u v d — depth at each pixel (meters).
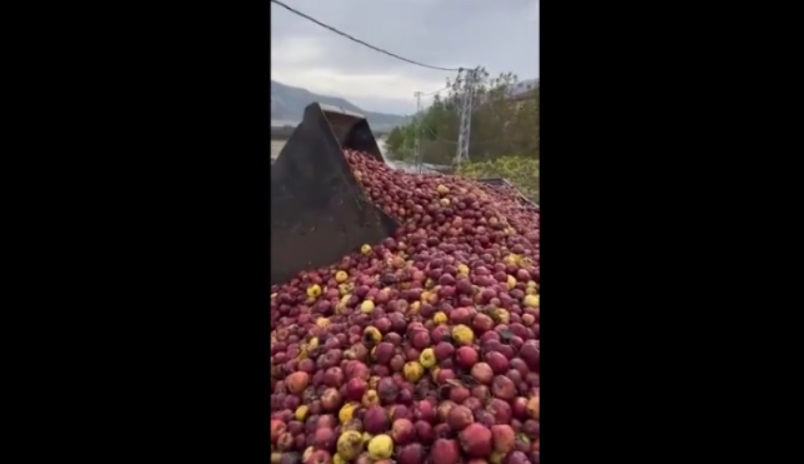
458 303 1.35
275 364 1.34
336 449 1.20
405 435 1.17
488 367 1.23
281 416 1.29
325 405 1.25
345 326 1.36
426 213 1.49
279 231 1.46
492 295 1.36
